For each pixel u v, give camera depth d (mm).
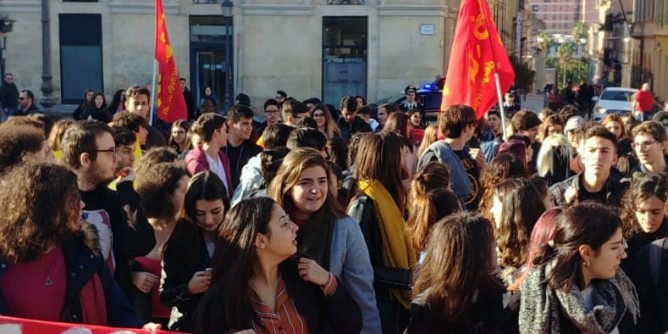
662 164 7441
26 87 31703
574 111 11766
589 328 4016
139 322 4367
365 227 5688
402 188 5883
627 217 5398
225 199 5184
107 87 31750
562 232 4117
